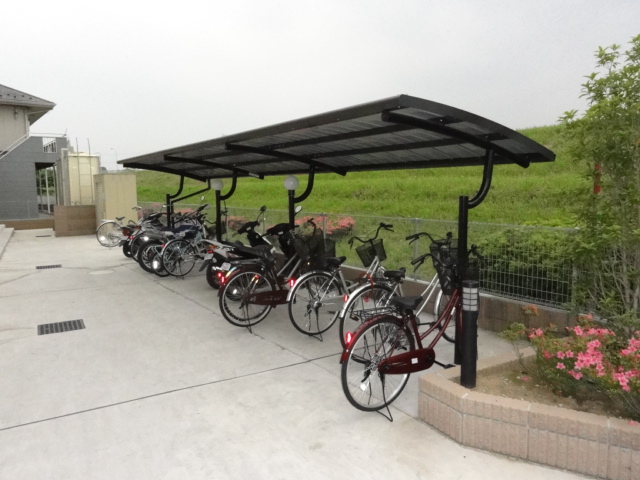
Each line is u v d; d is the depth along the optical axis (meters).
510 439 2.68
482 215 9.18
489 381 3.19
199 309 5.92
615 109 2.87
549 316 4.34
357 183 14.37
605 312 3.30
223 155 6.69
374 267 4.77
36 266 9.12
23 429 3.02
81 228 14.88
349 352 3.10
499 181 10.99
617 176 3.02
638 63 2.96
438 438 2.90
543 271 4.50
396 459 2.67
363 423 3.08
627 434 2.42
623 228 3.00
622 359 2.63
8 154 17.28
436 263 3.82
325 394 3.50
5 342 4.70
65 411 3.26
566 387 2.92
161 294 6.73
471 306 2.99
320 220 7.12
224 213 8.82
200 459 2.69
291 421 3.10
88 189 16.69
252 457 2.70
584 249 3.15
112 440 2.89
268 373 3.90
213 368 4.02
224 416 3.18
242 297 4.88
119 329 5.12
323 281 4.89
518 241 4.77
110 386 3.66
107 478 2.52
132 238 9.34
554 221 5.23
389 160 5.53
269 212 8.49
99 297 6.57
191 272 8.38
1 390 3.60
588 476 2.53
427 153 4.88
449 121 3.30
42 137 17.92
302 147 5.32
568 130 3.17
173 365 4.09
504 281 4.88
